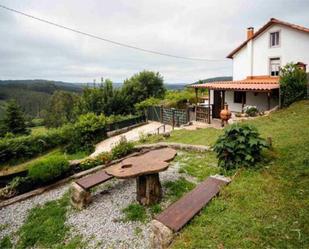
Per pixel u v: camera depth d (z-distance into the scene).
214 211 3.63
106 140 16.98
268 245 2.82
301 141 6.11
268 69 16.36
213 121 15.14
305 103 11.36
